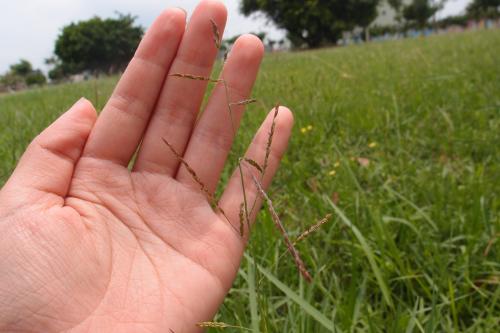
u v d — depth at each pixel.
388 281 0.26
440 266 0.26
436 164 0.43
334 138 0.50
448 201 0.34
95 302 0.17
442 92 0.67
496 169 0.39
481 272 0.26
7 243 0.16
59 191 0.19
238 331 0.22
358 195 0.33
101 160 0.20
